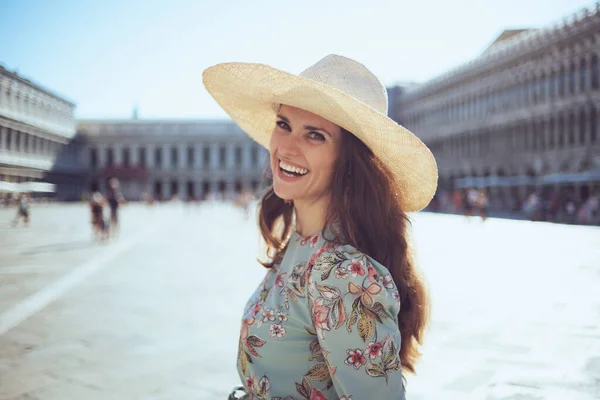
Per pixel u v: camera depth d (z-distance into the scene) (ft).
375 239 6.39
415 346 7.12
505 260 46.34
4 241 68.08
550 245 59.93
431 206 190.60
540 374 16.74
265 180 8.89
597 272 38.09
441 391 15.49
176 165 366.43
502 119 215.51
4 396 15.29
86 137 348.59
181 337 21.76
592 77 169.48
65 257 50.62
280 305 6.18
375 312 5.34
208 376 17.17
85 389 15.93
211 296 30.78
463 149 244.42
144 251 56.80
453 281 35.12
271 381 6.12
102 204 69.56
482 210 113.39
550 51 186.50
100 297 30.40
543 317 24.41
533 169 197.36
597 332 21.62
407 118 298.15
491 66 218.59
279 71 6.00
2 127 158.20
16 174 181.37
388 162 6.74
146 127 363.35
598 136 166.71
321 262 5.69
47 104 248.52
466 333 21.85
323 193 6.53
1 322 24.13
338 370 5.37
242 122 9.07
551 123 188.96
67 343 20.79
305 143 6.42
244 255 52.65
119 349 20.06
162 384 16.43
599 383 15.87
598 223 105.09
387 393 5.28
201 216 160.04
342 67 6.87
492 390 15.49
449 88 255.09
